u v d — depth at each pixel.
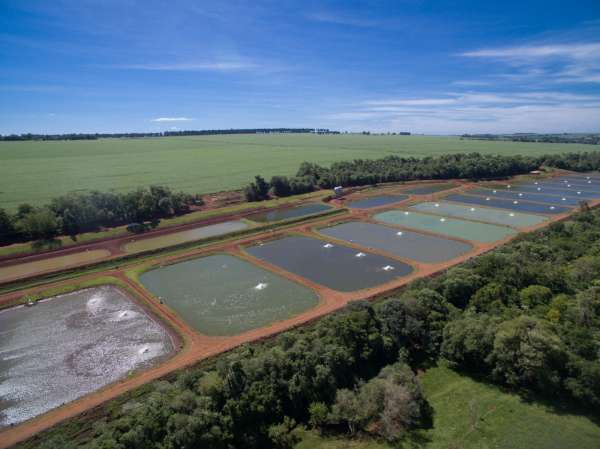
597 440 44.75
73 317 71.19
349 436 46.56
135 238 116.81
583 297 62.69
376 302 74.06
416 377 52.41
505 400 51.59
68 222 115.62
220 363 50.16
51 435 45.09
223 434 43.12
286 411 48.94
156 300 76.19
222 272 90.44
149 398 46.28
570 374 51.06
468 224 130.25
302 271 90.12
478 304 66.69
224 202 161.00
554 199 170.50
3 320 70.50
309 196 174.25
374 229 125.06
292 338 57.06
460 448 44.16
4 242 107.06
